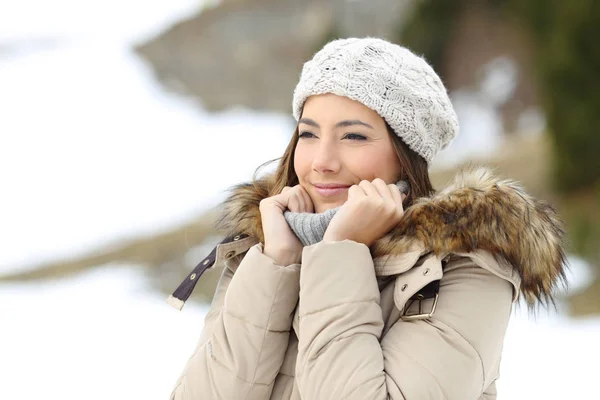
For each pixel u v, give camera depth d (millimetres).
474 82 16734
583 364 6172
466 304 1952
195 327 8344
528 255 1947
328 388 1880
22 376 6875
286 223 2193
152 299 9812
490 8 15875
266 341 2064
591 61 10188
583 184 10375
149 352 7535
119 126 23000
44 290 10914
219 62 24125
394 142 2232
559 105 10500
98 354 7508
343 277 1969
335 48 2229
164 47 25375
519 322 7215
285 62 23062
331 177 2201
